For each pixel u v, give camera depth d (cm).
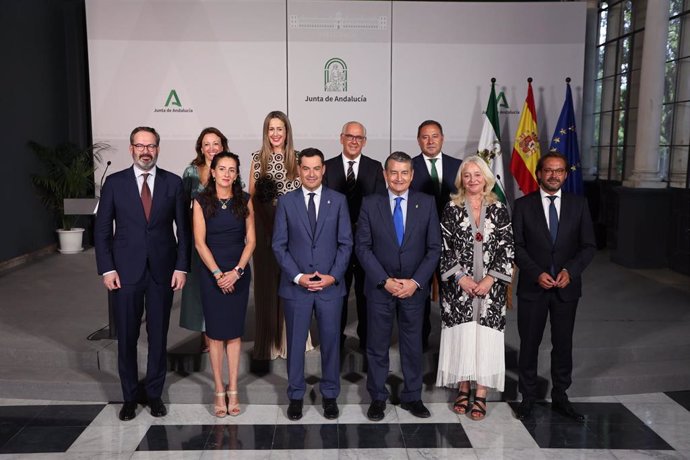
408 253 339
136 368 353
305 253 338
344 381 382
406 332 347
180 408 367
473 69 711
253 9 700
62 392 378
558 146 648
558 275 337
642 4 746
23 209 732
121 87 709
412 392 354
